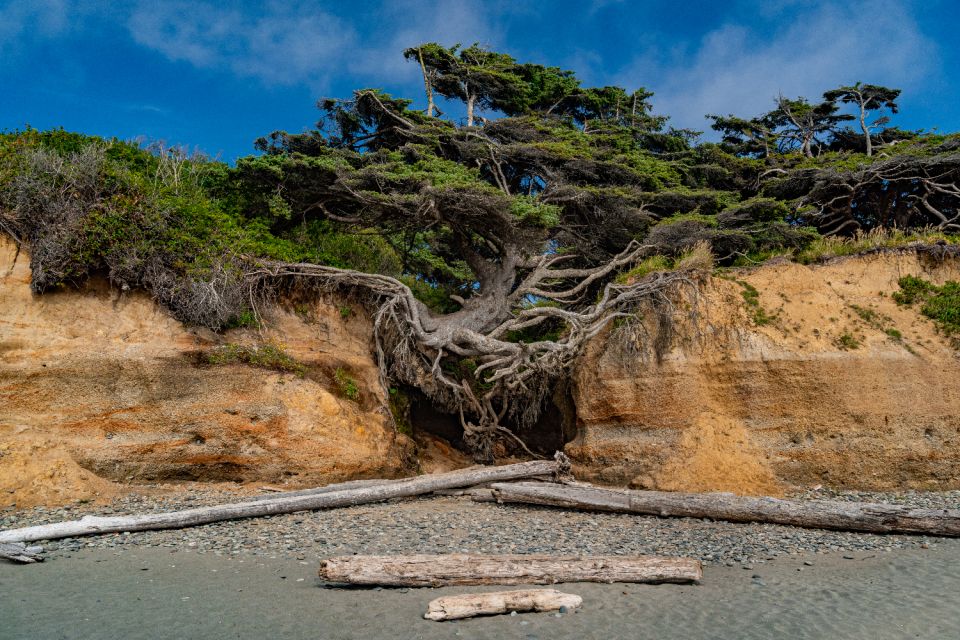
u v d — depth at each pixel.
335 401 18.86
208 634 7.28
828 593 8.98
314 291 21.83
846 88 34.22
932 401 17.86
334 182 22.98
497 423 23.48
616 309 21.47
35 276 16.44
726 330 19.22
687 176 28.67
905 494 16.81
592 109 32.97
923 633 7.45
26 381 15.55
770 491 17.17
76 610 8.04
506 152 25.59
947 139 27.34
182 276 18.41
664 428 18.92
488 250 28.77
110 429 16.03
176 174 21.27
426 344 22.08
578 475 19.92
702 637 7.34
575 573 9.41
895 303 19.84
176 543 11.76
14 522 12.73
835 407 18.00
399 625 7.65
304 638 7.20
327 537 12.23
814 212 27.16
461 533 12.62
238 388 17.56
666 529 13.27
